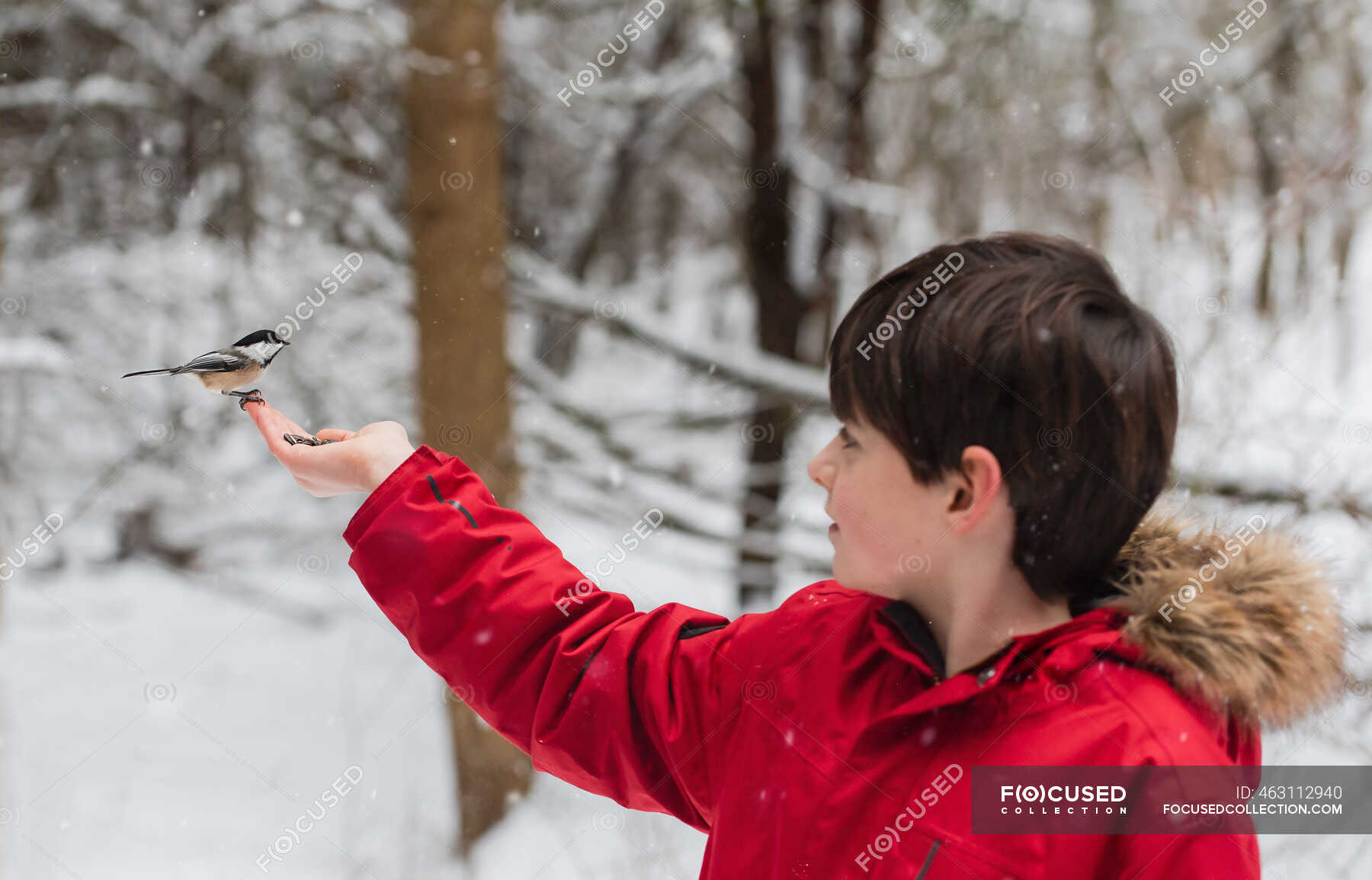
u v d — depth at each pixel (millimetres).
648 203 13086
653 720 1110
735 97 9492
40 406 7688
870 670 1005
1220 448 4070
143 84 8398
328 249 7156
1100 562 931
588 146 10703
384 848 4406
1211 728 877
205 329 7824
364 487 1195
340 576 8453
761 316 8422
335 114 8078
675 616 1196
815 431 7891
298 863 4391
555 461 6887
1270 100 7047
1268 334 4633
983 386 902
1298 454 4051
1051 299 916
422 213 4578
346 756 5457
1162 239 5629
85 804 5098
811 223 8273
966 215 8469
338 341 6992
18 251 8008
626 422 7043
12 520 7188
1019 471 900
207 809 4945
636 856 3846
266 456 8727
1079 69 7848
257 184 7832
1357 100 6594
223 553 8820
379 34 6590
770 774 1008
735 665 1106
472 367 4613
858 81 7695
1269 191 6906
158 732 5961
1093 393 898
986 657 909
